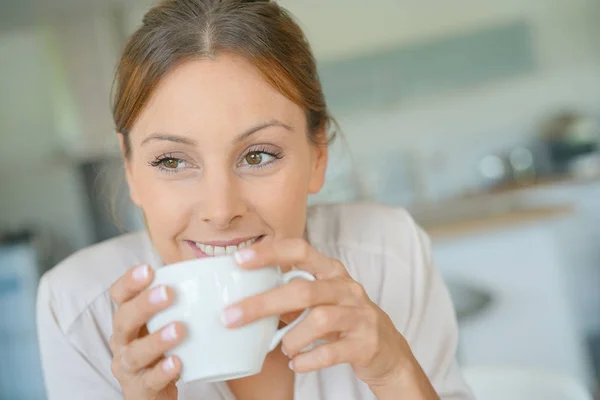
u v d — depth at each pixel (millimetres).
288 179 835
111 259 1071
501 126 4434
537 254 2934
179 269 648
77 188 4250
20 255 3633
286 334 687
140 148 832
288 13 947
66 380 1023
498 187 4293
